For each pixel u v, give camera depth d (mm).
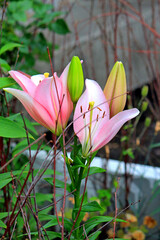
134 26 2920
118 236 1764
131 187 2158
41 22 1971
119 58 919
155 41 2553
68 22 2910
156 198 2191
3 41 1479
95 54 2771
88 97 780
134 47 2889
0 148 1017
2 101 1084
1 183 812
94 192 2100
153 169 2293
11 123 769
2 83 859
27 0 1953
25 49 1771
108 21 2889
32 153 1336
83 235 849
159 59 2898
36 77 857
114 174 2162
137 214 2008
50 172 939
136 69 2881
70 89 771
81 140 779
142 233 1775
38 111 770
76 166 788
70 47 2715
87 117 777
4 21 1684
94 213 1769
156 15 2951
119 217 1761
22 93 758
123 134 1902
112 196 1992
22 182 1000
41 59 2176
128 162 2211
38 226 795
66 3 2684
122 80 802
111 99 785
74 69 762
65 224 855
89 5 2922
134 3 2961
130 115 763
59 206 1528
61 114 777
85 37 2854
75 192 821
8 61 1563
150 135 2635
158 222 2162
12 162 1180
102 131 774
